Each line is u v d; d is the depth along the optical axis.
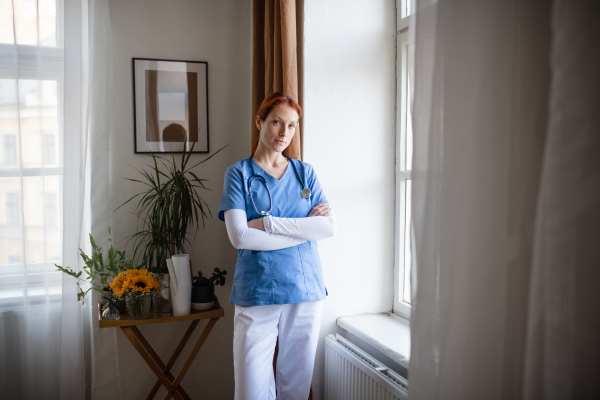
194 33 2.56
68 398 2.26
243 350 1.74
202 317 2.12
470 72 0.98
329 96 2.19
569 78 0.77
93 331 2.38
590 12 0.77
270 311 1.76
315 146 2.17
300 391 1.85
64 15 2.20
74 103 2.22
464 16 0.98
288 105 1.79
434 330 1.00
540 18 0.92
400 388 1.61
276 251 1.76
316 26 2.15
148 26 2.49
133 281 2.01
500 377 0.97
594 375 0.79
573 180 0.79
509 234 0.96
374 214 2.30
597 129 0.77
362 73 2.24
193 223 2.59
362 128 2.26
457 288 0.98
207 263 2.62
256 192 1.79
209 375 2.65
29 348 2.26
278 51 2.06
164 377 2.12
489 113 0.96
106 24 2.40
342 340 2.12
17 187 2.23
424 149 1.04
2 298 2.25
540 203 0.82
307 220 1.75
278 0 2.05
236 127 2.64
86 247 2.40
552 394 0.80
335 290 2.26
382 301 2.35
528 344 0.84
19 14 2.20
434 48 1.02
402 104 2.26
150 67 2.48
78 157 2.24
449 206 0.99
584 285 0.79
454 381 0.98
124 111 2.47
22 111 2.22
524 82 0.94
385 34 2.27
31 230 2.25
